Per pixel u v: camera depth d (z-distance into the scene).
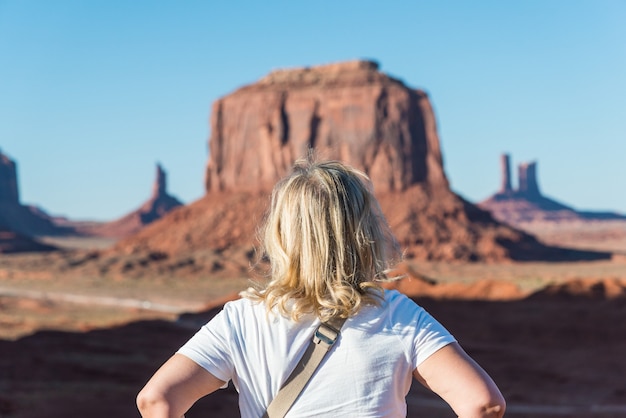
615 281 47.84
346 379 2.38
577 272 119.81
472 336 40.53
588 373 29.61
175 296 94.88
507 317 42.78
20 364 29.52
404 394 2.44
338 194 2.51
